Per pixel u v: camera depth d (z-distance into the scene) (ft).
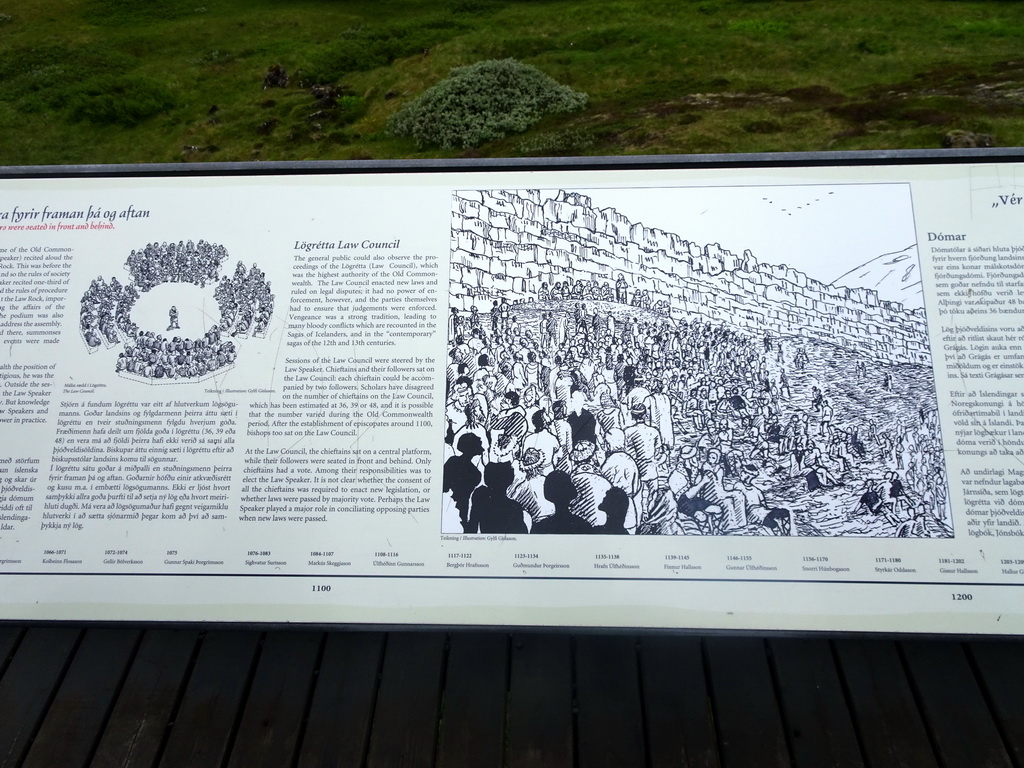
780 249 11.51
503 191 11.94
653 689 9.89
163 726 9.80
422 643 10.44
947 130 25.54
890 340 11.04
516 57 38.58
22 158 30.68
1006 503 10.27
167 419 10.95
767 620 9.93
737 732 9.52
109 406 11.05
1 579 10.41
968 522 10.23
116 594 10.34
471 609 10.09
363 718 9.74
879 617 9.89
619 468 10.65
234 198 12.07
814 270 11.39
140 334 11.41
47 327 11.51
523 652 10.27
